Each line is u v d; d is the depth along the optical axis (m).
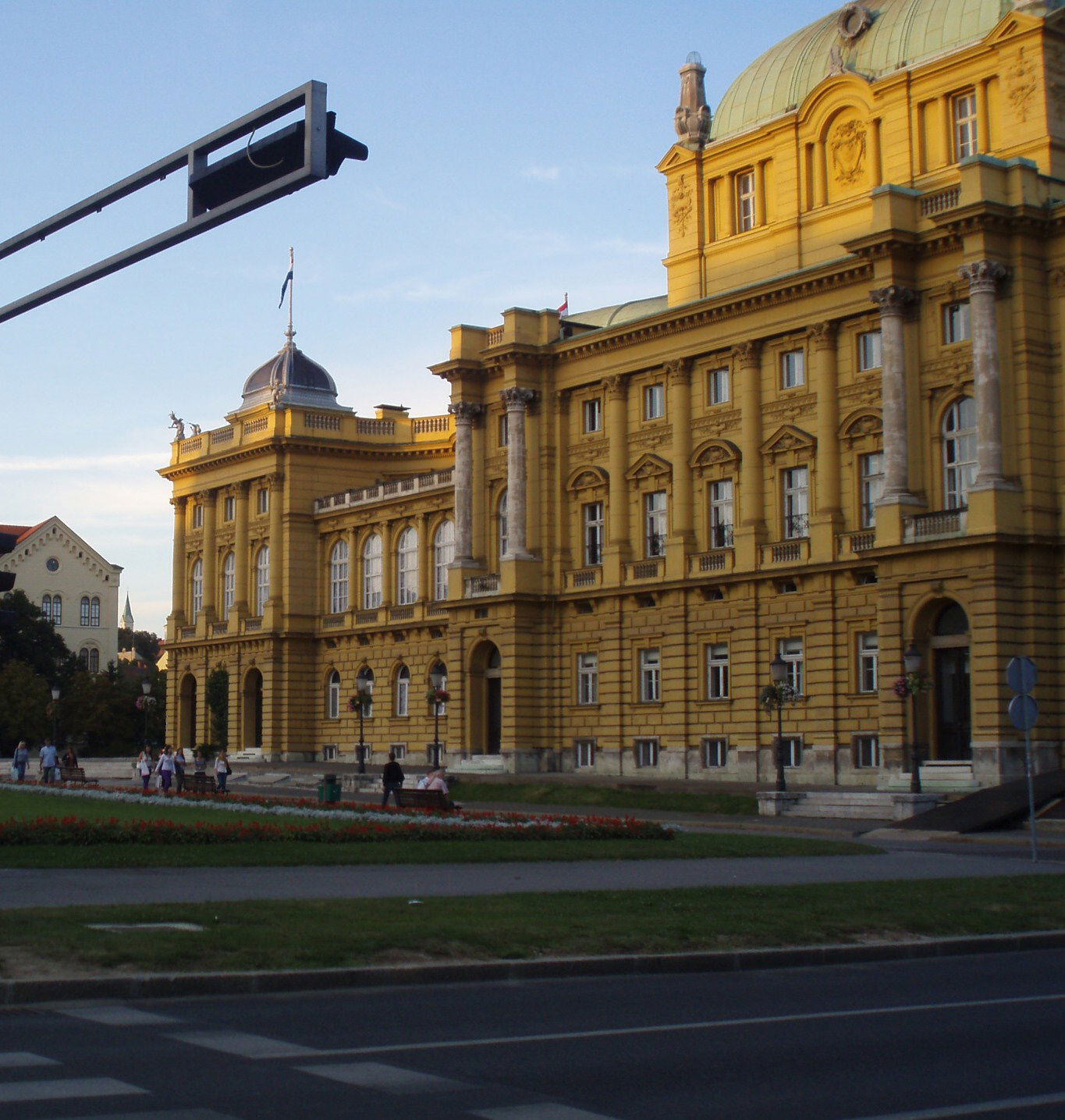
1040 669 56.66
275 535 103.69
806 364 67.62
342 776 79.25
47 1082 12.66
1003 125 61.56
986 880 28.98
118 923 21.12
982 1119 11.63
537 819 45.16
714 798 60.06
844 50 68.88
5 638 140.88
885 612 60.06
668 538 73.38
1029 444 57.66
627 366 75.81
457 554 82.25
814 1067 13.51
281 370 111.31
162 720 140.25
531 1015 16.27
